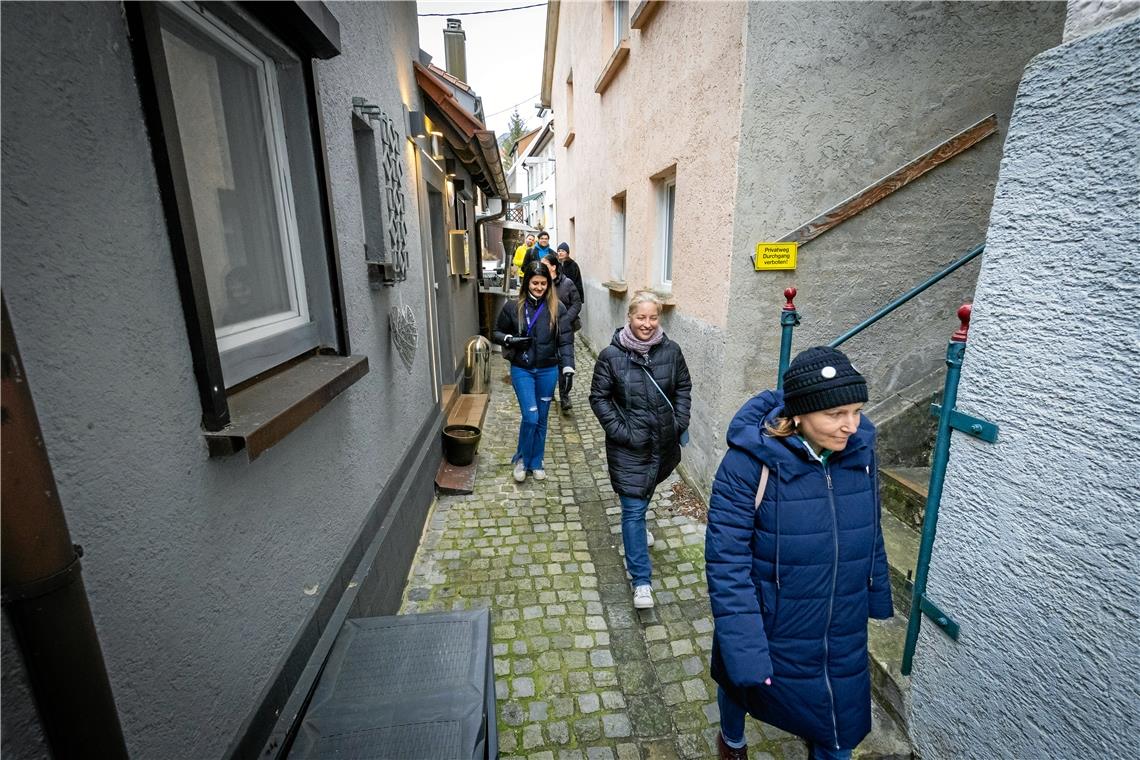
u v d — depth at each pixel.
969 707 1.53
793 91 2.80
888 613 1.55
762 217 2.97
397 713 1.37
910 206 3.02
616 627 2.55
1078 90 1.12
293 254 1.81
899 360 3.22
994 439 1.38
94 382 0.89
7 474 0.71
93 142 0.90
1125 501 1.08
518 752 1.94
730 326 3.12
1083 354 1.14
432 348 4.11
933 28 2.80
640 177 4.95
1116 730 1.12
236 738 1.27
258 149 1.62
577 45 8.29
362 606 2.06
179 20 1.25
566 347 4.08
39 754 0.81
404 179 3.30
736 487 1.44
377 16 2.87
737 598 1.40
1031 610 1.31
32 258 0.78
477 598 2.76
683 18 3.65
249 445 1.16
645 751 1.94
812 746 1.60
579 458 4.59
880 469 2.91
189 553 1.12
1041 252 1.22
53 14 0.83
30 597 0.75
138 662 0.98
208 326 1.16
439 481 3.93
